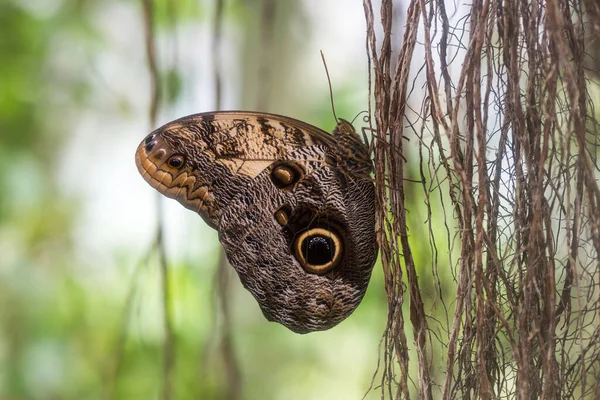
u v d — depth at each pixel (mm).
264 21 1091
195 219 1054
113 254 1338
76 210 1378
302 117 1307
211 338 1024
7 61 1334
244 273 967
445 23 915
